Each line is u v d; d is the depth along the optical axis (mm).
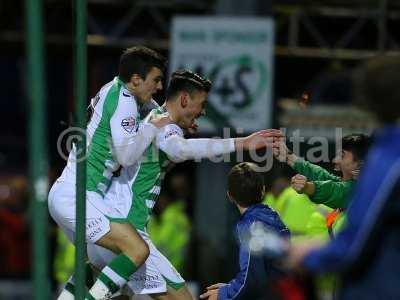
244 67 18922
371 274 6816
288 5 22547
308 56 22391
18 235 25984
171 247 21953
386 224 6754
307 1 22609
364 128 20484
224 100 18828
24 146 37812
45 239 7598
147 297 11055
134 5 22359
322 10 22469
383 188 6660
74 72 9055
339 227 10703
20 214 26094
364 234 6648
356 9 22781
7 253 26047
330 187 10641
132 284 10812
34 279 7617
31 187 7516
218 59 19062
